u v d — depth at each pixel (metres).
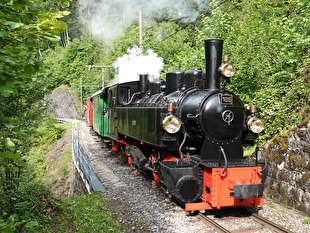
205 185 5.20
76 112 39.81
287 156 6.16
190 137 5.76
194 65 11.44
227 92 5.49
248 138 5.59
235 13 18.75
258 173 5.12
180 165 5.34
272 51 8.88
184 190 5.10
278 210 5.57
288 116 7.43
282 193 6.11
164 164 5.43
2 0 2.45
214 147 5.36
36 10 2.46
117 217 5.35
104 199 6.37
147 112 6.52
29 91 5.45
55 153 20.94
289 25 7.31
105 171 9.20
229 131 5.39
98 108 16.08
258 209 5.61
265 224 4.80
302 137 5.87
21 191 5.29
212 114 5.25
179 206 5.69
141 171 8.50
